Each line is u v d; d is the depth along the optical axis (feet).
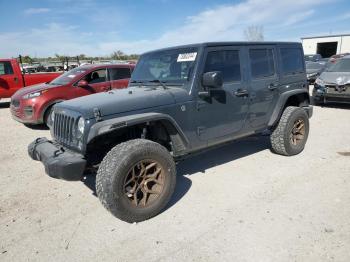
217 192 13.61
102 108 11.05
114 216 11.39
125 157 10.62
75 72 28.84
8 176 16.40
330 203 12.17
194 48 13.62
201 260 9.28
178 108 12.60
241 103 14.92
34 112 26.17
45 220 11.92
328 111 31.58
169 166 11.77
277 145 17.46
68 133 11.73
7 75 38.29
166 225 11.20
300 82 18.42
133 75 15.93
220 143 14.67
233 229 10.75
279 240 10.00
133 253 9.77
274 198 12.78
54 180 15.70
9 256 9.89
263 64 16.17
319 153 18.19
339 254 9.22
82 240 10.56
